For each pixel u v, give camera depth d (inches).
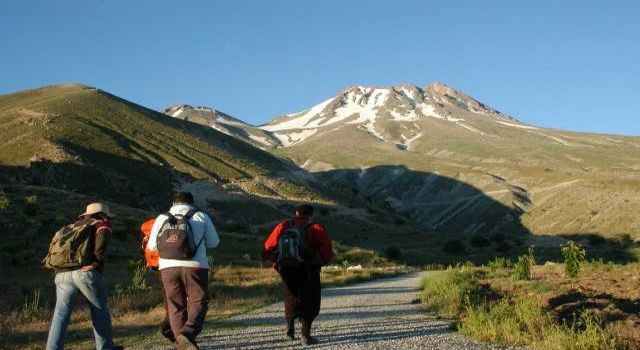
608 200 5339.6
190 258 262.7
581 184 6264.8
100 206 276.8
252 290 794.2
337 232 3988.7
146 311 539.5
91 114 5457.7
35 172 3757.4
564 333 308.3
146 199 4069.9
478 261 2615.7
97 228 267.1
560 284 629.6
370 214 4938.5
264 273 1171.9
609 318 378.9
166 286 265.4
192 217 268.7
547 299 481.4
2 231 1537.9
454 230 6855.3
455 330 371.2
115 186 4015.8
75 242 264.4
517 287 603.5
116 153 4628.4
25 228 1611.7
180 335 253.4
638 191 5334.6
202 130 6678.2
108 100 6171.3
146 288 746.8
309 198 5098.4
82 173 3964.1
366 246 3289.9
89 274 265.4
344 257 2139.5
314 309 325.7
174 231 262.4
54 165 3909.9
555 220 5600.4
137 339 354.3
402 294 700.7
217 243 273.9
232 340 344.2
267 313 500.4
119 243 1617.9
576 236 4805.6
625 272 780.6
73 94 6161.4
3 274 969.5
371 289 805.2
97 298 268.1
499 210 6683.1
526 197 6978.4
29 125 4623.5
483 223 6594.5
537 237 3442.4
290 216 4569.4
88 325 428.5
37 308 545.0
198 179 4768.7
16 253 1259.2
